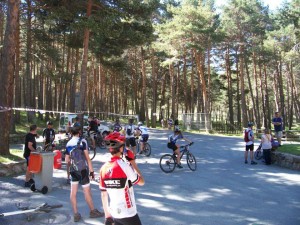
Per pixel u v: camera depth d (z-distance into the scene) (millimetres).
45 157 9180
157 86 61531
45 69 32906
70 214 7273
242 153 18953
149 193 9297
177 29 34781
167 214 7387
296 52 37000
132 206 4090
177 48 36688
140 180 4254
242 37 40812
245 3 39969
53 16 19047
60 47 47156
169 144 12945
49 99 41938
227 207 8023
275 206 8164
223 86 57125
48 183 9227
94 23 18625
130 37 23250
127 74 56750
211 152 19234
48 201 8289
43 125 35031
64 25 24188
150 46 39250
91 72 52344
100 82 48969
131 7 20984
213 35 34469
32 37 29250
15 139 21656
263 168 14086
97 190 9633
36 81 46094
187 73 59094
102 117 50062
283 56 40812
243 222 6910
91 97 52531
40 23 30062
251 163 15227
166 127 46094
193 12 34156
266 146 15203
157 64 53375
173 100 45469
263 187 10312
